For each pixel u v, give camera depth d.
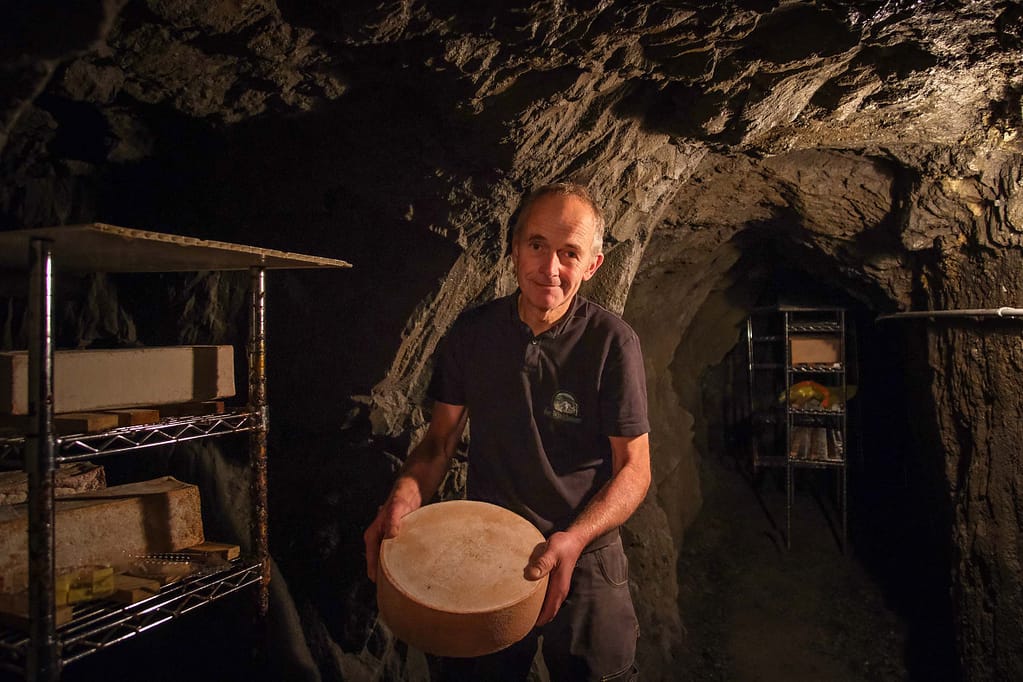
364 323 2.00
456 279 1.97
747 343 5.67
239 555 1.35
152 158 1.75
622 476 1.21
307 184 1.83
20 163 1.60
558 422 1.25
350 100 1.57
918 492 3.73
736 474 5.57
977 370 3.02
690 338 5.14
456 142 1.64
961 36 1.63
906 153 2.67
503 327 1.28
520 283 1.24
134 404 1.16
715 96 1.73
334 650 2.10
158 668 1.71
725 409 5.80
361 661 2.17
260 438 1.32
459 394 1.35
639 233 2.56
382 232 1.94
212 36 1.29
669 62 1.58
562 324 1.25
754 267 4.75
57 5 0.83
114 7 0.85
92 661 1.62
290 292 2.05
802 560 4.61
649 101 1.81
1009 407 2.92
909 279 3.34
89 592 1.06
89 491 1.30
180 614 1.16
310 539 2.14
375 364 2.02
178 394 1.22
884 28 1.54
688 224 3.47
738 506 5.17
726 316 5.15
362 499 2.14
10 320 1.69
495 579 1.05
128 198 1.83
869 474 5.21
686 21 1.41
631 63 1.54
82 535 1.15
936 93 2.01
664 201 2.55
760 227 3.78
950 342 3.13
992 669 3.04
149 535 1.26
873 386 5.15
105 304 1.93
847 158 2.87
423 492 1.29
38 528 0.94
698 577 4.36
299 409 2.11
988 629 3.05
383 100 1.57
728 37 1.49
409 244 1.93
